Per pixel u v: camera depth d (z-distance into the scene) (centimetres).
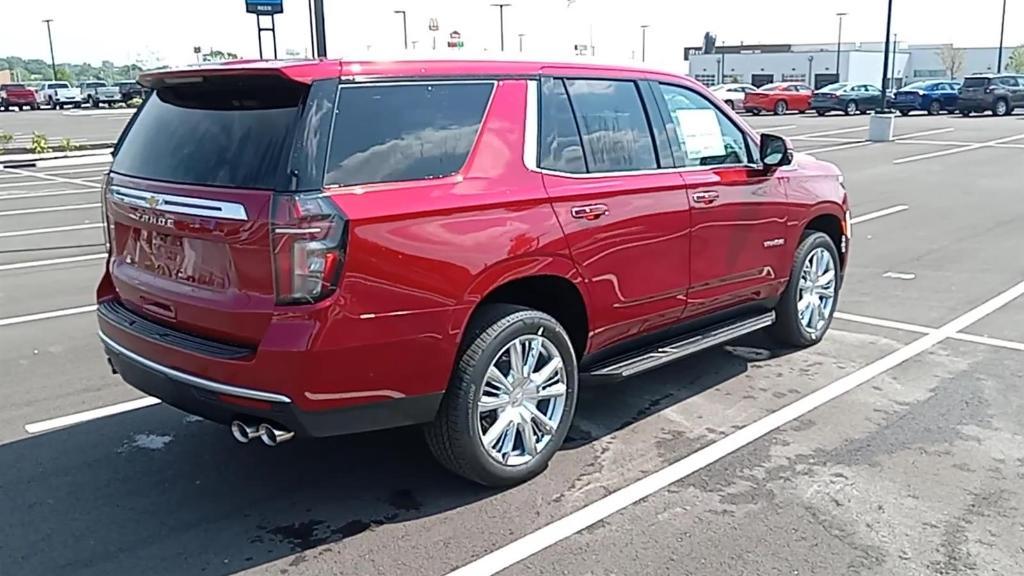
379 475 427
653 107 473
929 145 2267
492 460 398
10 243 1073
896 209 1237
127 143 418
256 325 343
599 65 452
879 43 8000
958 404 504
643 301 461
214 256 357
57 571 345
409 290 353
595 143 436
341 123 347
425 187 361
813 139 2534
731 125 527
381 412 361
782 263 567
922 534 362
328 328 335
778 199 549
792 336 604
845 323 677
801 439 459
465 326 375
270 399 340
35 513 392
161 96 411
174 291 376
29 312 739
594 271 426
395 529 375
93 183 1753
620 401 519
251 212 338
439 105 377
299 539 368
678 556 349
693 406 509
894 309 716
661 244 462
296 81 341
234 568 347
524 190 393
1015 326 661
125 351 398
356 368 346
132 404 525
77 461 446
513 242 385
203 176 363
